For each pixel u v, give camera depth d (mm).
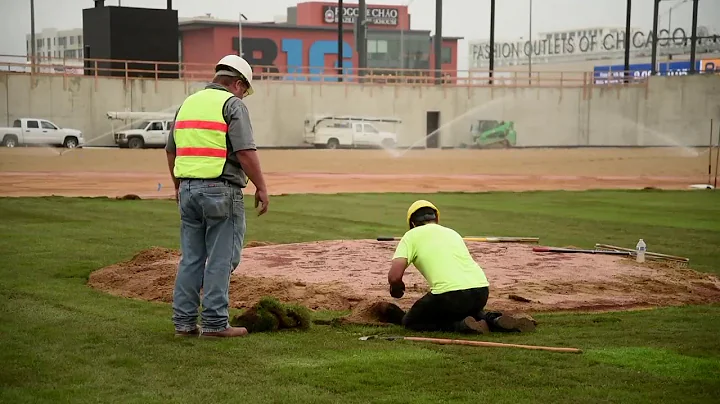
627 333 10164
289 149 67625
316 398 7305
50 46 148625
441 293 9977
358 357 8727
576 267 14922
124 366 8359
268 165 55500
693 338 9898
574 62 137375
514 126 80375
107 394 7395
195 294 9766
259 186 9594
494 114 80375
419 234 10250
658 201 34000
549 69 140750
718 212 29203
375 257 15625
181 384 7719
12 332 9844
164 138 64625
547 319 11094
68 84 66875
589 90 82562
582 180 49406
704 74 81312
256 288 12742
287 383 7773
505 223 25078
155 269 14305
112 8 69312
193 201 9539
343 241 17766
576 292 13039
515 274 14211
